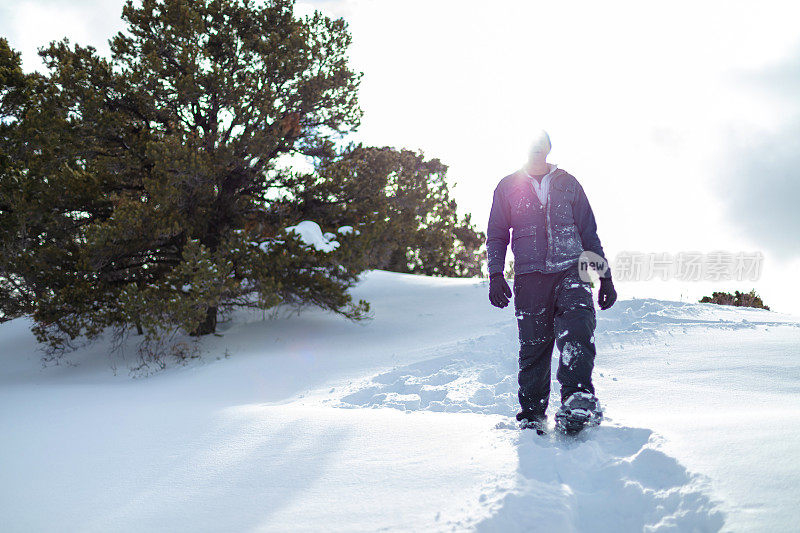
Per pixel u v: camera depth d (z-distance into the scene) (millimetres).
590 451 2252
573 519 1824
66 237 13414
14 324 17344
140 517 2168
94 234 11617
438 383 5961
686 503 1758
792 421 2283
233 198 14305
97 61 13703
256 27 15102
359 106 16031
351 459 2633
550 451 2275
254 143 13344
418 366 6895
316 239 12836
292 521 1998
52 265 12562
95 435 3771
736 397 3846
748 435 2162
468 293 15484
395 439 2896
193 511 2186
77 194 13273
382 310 14500
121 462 2973
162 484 2553
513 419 3186
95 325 11852
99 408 5516
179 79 12891
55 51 14422
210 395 7023
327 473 2475
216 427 3652
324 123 15953
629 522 1813
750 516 1589
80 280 12312
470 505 1918
